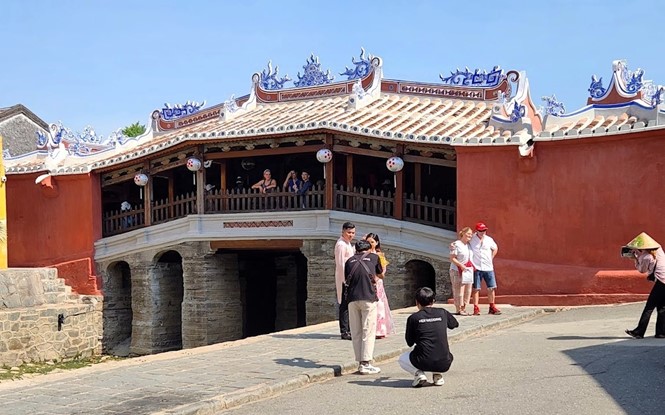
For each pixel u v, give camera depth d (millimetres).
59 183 22188
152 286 20938
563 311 15289
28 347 18469
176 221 20203
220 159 19922
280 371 9398
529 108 19312
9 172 22484
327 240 18484
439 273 17406
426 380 8430
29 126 35531
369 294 9508
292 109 21109
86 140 23531
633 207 15305
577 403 7312
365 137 17875
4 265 20812
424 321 8398
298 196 19125
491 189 16781
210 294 19953
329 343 11859
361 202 18422
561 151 16094
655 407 7016
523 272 16297
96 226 21875
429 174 20828
